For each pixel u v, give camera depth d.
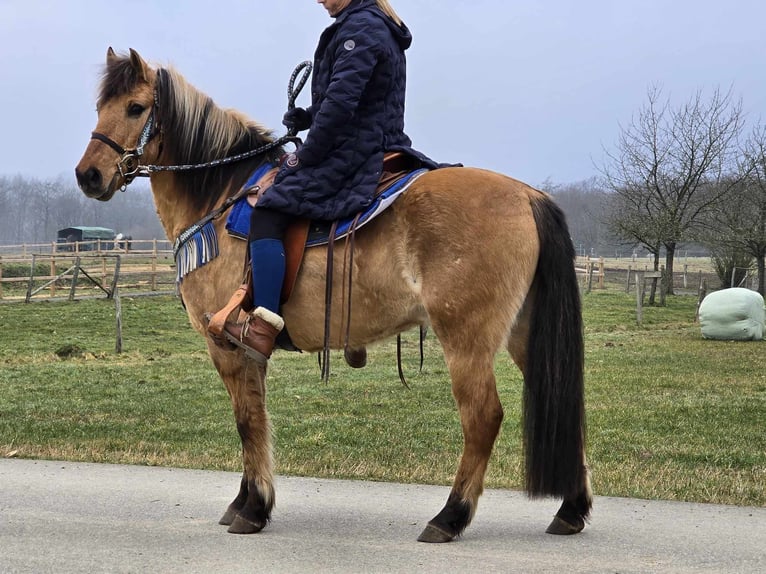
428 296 3.85
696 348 14.96
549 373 3.80
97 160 4.40
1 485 5.23
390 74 4.09
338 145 4.05
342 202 4.01
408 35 4.24
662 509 4.66
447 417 8.34
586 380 11.01
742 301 16.22
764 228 29.08
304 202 4.02
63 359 14.38
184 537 4.11
